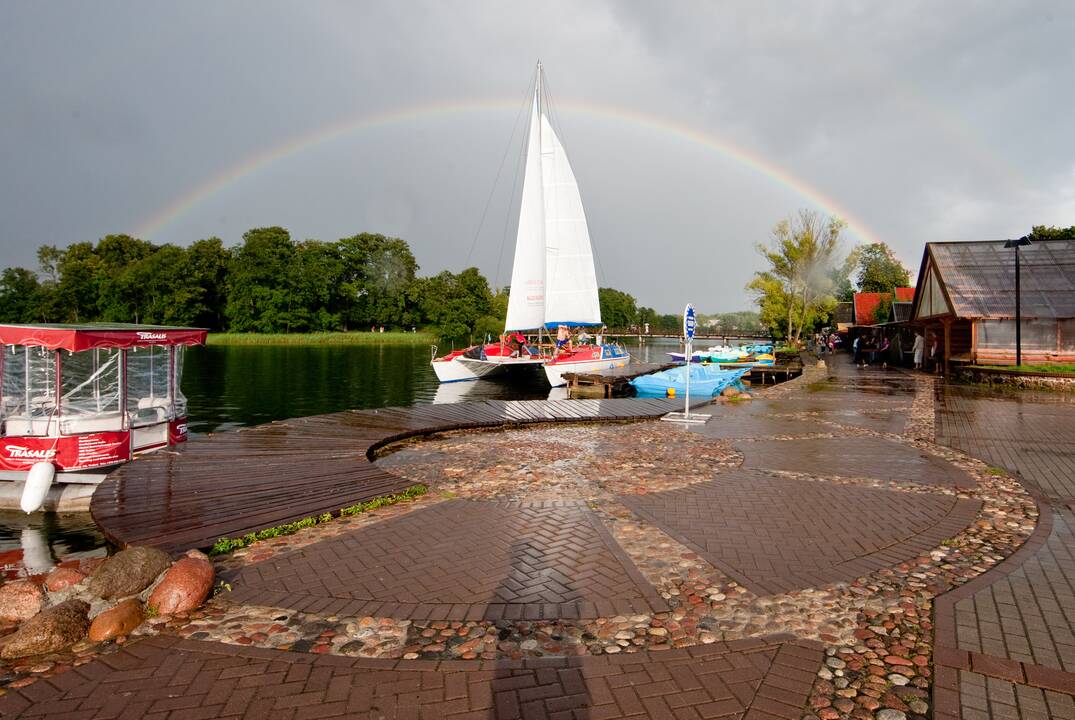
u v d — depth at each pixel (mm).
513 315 32125
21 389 10977
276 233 82438
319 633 4105
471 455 10523
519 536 6070
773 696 3387
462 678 3557
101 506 7012
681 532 6184
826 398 18562
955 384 22375
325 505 7059
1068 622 4223
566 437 12430
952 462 9562
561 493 7801
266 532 6090
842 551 5648
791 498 7484
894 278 74750
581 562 5367
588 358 31953
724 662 3744
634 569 5195
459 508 7098
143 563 4758
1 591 4516
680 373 27766
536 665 3699
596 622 4273
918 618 4332
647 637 4059
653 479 8562
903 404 16891
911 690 3455
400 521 6586
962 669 3621
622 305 129500
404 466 9594
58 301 79250
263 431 12164
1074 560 5414
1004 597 4625
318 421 13461
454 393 28594
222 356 51719
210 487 7883
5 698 3336
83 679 3537
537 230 31828
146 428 11023
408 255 101938
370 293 94938
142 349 13258
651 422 14484
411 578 5020
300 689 3439
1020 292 24047
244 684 3486
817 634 4105
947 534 6117
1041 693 3385
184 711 3232
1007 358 23562
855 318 53656
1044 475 8711
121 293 77500
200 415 19875
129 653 3836
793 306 56250
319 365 42844
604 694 3402
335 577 5043
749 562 5371
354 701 3330
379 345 76250
